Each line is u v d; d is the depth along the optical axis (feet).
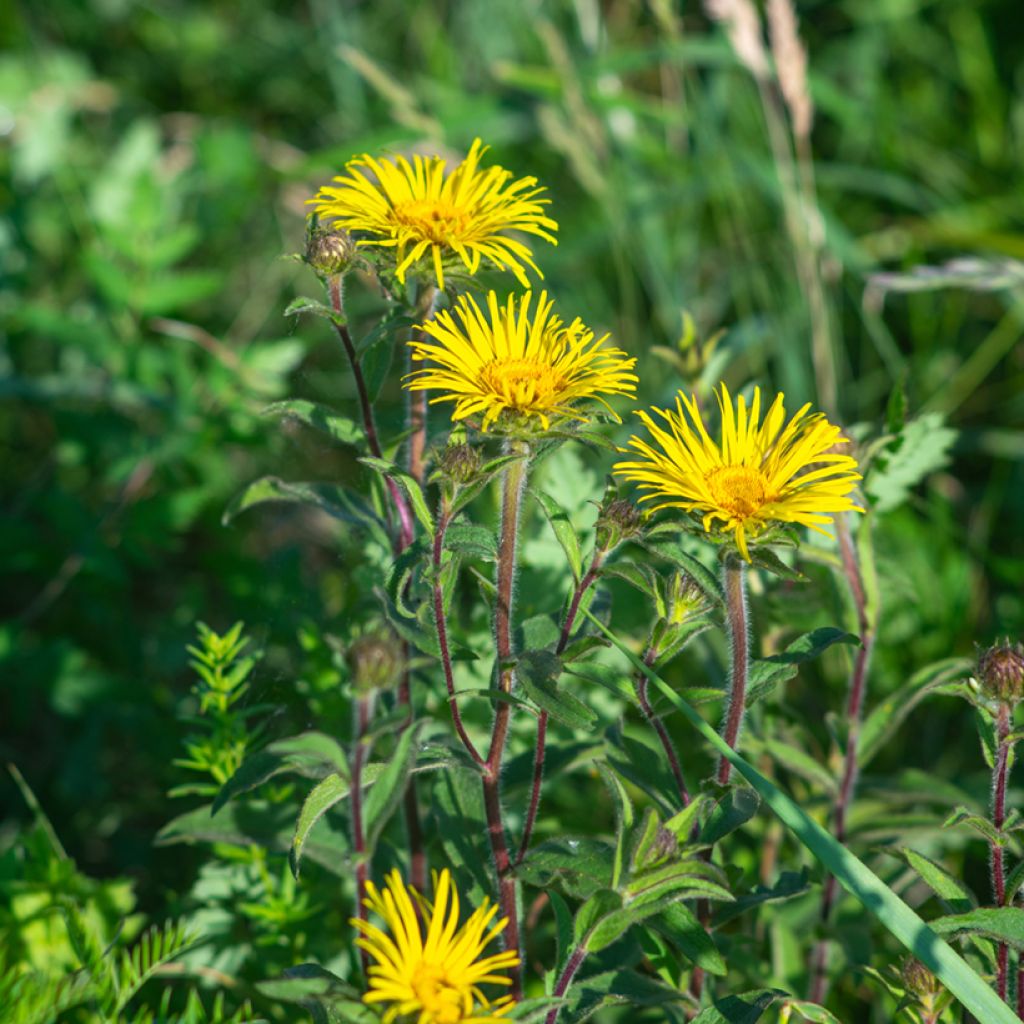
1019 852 2.85
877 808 2.99
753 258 3.76
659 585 2.72
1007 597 3.32
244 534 3.45
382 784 2.62
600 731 3.02
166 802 3.18
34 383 3.45
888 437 2.96
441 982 2.61
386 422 3.31
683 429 2.72
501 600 2.73
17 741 3.31
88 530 3.28
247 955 2.92
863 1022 2.99
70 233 4.01
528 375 2.71
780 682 2.72
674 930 2.71
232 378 3.40
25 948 2.89
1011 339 3.70
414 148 3.88
